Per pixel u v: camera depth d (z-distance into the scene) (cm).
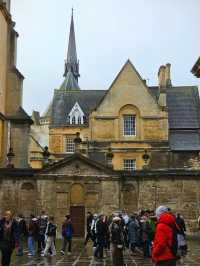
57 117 7144
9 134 4975
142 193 4447
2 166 4853
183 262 2452
